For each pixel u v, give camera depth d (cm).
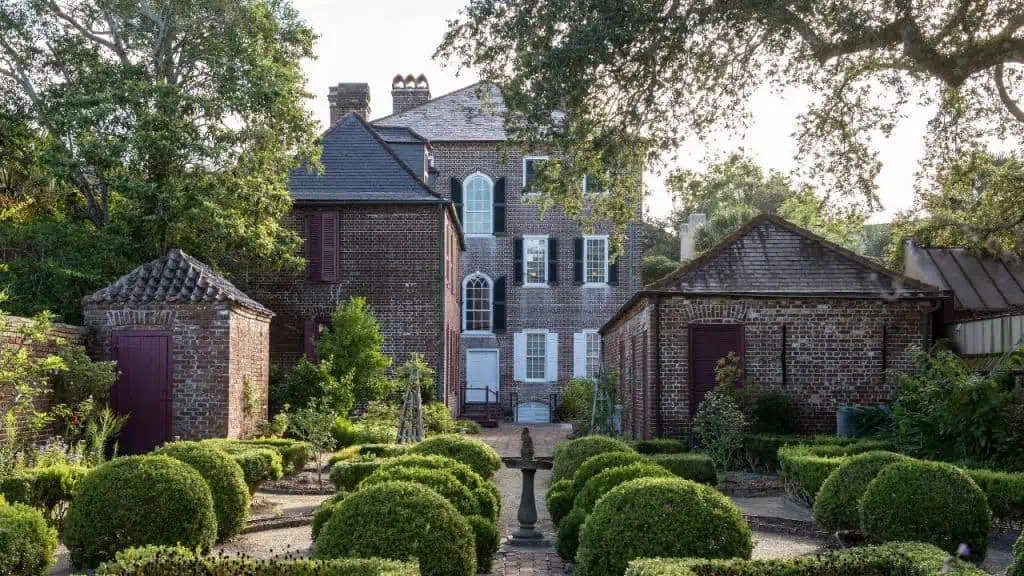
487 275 4397
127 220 2541
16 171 2850
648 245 6378
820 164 2012
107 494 1013
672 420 2122
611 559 871
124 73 2591
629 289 4406
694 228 4825
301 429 2222
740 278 2152
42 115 2620
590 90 1745
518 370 4378
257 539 1269
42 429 1672
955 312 2211
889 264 2691
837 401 2123
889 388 2116
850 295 2114
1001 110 2003
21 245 2450
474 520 1025
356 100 3806
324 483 1856
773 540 1248
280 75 2659
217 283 2050
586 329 4391
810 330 2133
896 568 750
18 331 1577
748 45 1795
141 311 1953
